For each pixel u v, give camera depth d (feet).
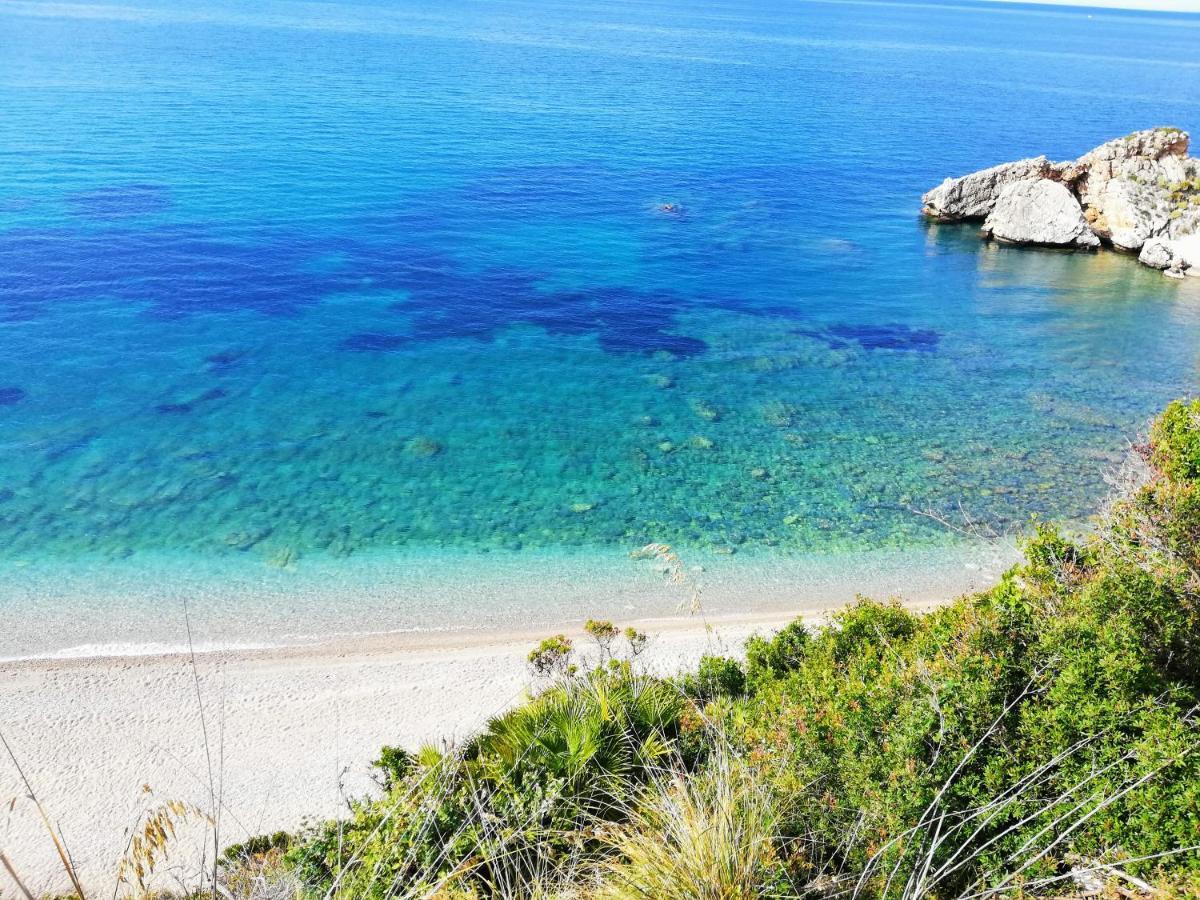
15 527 73.77
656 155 248.93
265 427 94.58
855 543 75.05
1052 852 22.17
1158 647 26.18
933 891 22.08
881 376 116.06
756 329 133.18
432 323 127.95
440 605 65.92
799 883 22.79
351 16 638.94
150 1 650.02
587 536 75.87
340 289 138.10
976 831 21.26
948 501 82.28
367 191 192.03
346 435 93.71
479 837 25.44
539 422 98.89
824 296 150.41
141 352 111.55
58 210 161.99
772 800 24.68
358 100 296.30
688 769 30.09
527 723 32.53
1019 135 309.63
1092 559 33.40
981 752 24.32
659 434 96.78
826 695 30.81
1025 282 163.02
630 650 59.16
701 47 591.78
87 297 127.34
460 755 32.53
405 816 27.27
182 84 297.53
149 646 60.29
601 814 27.53
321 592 67.15
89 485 81.10
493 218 181.16
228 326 121.80
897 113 349.00
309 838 33.81
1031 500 82.23
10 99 248.52
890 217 205.26
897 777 24.04
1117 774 22.61
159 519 76.07
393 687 56.49
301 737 51.83
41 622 62.28
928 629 35.50
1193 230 175.83
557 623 63.98
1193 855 20.39
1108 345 130.41
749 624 63.57
